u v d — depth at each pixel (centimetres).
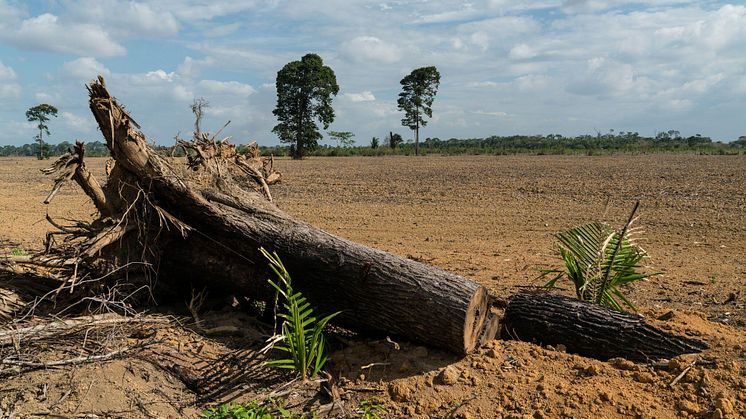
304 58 6056
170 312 576
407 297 477
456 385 444
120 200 573
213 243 563
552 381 438
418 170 3088
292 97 6041
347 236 1141
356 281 497
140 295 578
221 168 604
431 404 430
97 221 575
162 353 483
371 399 440
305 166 3828
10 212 1493
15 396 411
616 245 566
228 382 459
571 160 3791
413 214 1452
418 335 482
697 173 2322
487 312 501
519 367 459
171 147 605
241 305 601
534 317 512
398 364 474
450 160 4406
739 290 689
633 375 441
